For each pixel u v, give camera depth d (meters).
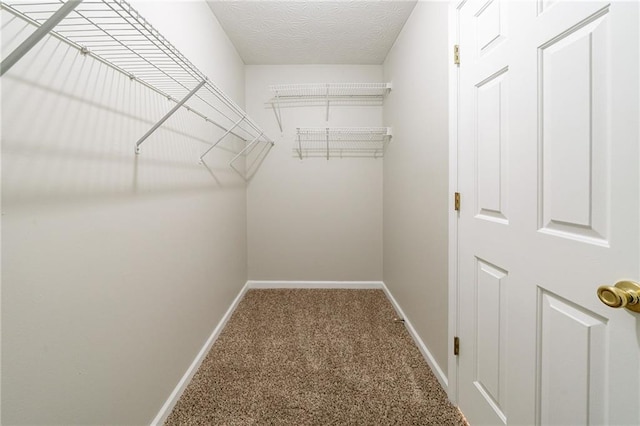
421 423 1.21
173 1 1.31
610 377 0.60
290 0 1.76
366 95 2.74
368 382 1.45
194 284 1.55
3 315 0.60
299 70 2.72
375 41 2.29
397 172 2.25
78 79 0.77
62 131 0.73
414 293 1.85
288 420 1.22
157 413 1.18
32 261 0.66
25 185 0.64
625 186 0.57
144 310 1.09
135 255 1.03
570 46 0.68
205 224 1.71
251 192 2.81
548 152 0.75
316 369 1.56
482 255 1.07
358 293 2.72
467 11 1.14
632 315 0.56
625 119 0.56
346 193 2.83
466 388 1.20
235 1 1.76
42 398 0.68
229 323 2.10
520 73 0.84
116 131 0.93
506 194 0.93
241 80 2.60
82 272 0.79
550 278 0.75
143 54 1.05
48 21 0.54
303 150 2.80
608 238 0.60
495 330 1.00
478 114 1.08
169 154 1.28
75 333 0.77
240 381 1.47
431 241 1.54
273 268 2.86
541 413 0.80
